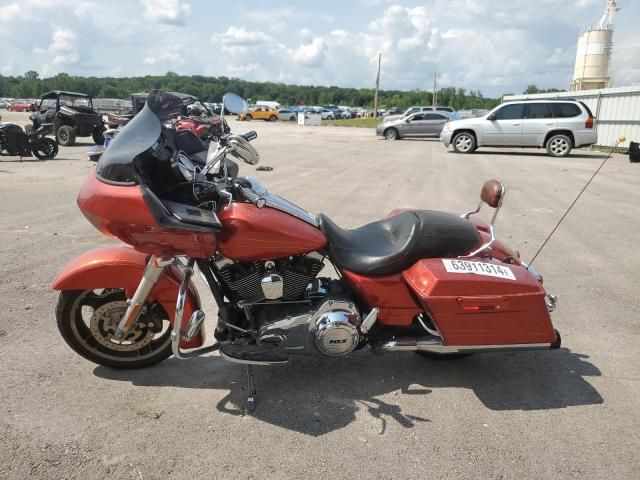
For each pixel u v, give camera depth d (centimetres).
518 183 1198
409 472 279
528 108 1859
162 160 319
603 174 1371
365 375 377
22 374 359
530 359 403
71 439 297
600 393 358
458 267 337
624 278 567
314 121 4641
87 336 369
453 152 1986
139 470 275
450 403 344
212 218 312
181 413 324
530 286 334
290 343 355
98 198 304
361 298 348
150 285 333
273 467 280
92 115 2103
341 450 295
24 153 1552
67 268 349
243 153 317
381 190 1073
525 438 309
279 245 323
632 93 1989
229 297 346
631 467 286
